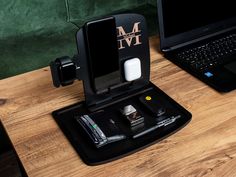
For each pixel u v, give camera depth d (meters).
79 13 2.12
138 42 0.98
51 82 1.08
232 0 1.26
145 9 2.25
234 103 0.97
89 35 0.88
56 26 2.05
